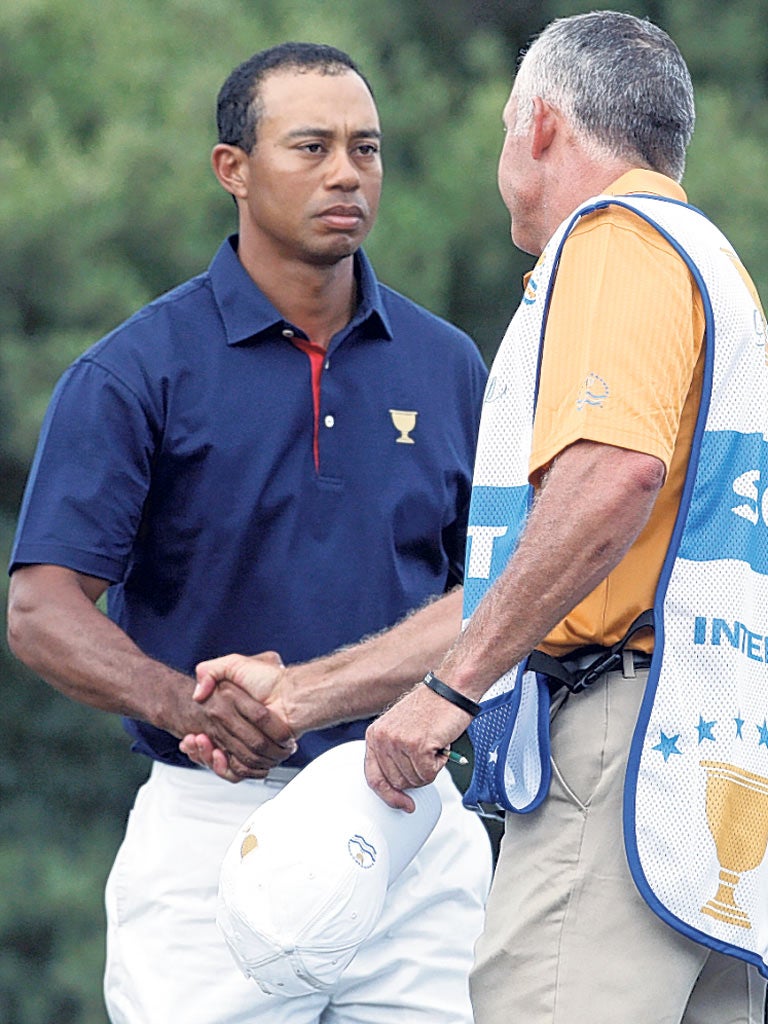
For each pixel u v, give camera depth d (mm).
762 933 9617
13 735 43406
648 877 9367
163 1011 13336
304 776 10945
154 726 13469
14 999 41125
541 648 10047
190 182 40188
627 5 49562
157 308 13719
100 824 43781
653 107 10461
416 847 10945
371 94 13930
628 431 9289
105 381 13367
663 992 9594
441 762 9711
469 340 14688
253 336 13625
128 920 13734
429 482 13977
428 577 14141
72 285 39531
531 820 10031
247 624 13531
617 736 9781
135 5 44250
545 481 9570
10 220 38812
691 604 9609
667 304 9562
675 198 10266
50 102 41781
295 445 13586
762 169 43844
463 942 13820
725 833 9484
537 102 10617
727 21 48531
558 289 9836
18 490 40906
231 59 42156
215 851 13477
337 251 13539
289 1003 13422
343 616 13602
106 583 13523
